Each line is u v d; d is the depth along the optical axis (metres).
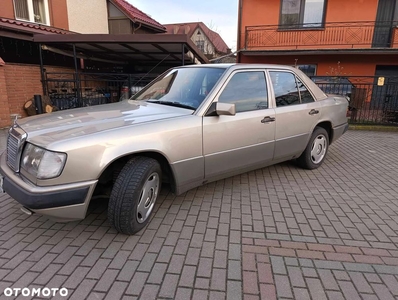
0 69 7.79
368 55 13.81
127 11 15.34
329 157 5.94
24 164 2.64
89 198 2.59
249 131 3.69
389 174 4.90
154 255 2.63
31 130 2.75
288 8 14.22
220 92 3.47
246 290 2.24
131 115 3.14
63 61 11.95
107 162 2.60
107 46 10.01
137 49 10.64
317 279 2.37
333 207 3.65
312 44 14.28
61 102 9.73
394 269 2.50
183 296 2.18
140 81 10.27
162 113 3.23
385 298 2.18
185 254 2.66
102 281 2.31
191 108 3.38
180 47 9.96
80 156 2.49
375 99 9.91
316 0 13.91
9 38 9.42
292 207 3.63
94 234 2.96
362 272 2.46
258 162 3.98
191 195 3.92
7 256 2.60
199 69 4.00
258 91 3.91
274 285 2.30
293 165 5.26
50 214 2.49
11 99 8.54
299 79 4.60
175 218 3.30
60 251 2.68
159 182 3.13
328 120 4.94
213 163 3.43
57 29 11.46
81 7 13.67
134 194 2.74
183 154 3.11
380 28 13.93
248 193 4.02
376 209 3.61
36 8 11.56
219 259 2.60
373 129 9.10
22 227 3.07
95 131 2.66
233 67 3.71
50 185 2.45
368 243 2.88
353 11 13.69
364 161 5.67
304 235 3.01
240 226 3.16
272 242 2.87
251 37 14.70
